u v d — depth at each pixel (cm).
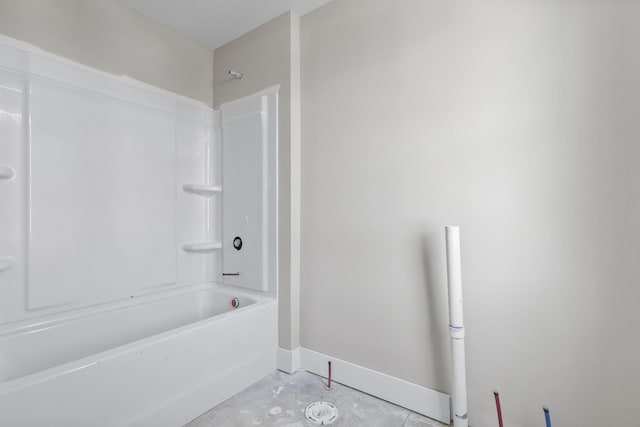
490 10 130
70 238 160
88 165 167
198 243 221
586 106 112
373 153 162
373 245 162
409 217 151
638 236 104
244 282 209
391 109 156
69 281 159
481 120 132
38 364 144
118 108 179
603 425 109
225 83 225
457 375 125
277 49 194
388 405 153
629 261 105
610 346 108
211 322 151
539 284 120
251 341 173
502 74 127
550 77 118
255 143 203
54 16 155
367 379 163
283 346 189
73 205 161
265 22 200
